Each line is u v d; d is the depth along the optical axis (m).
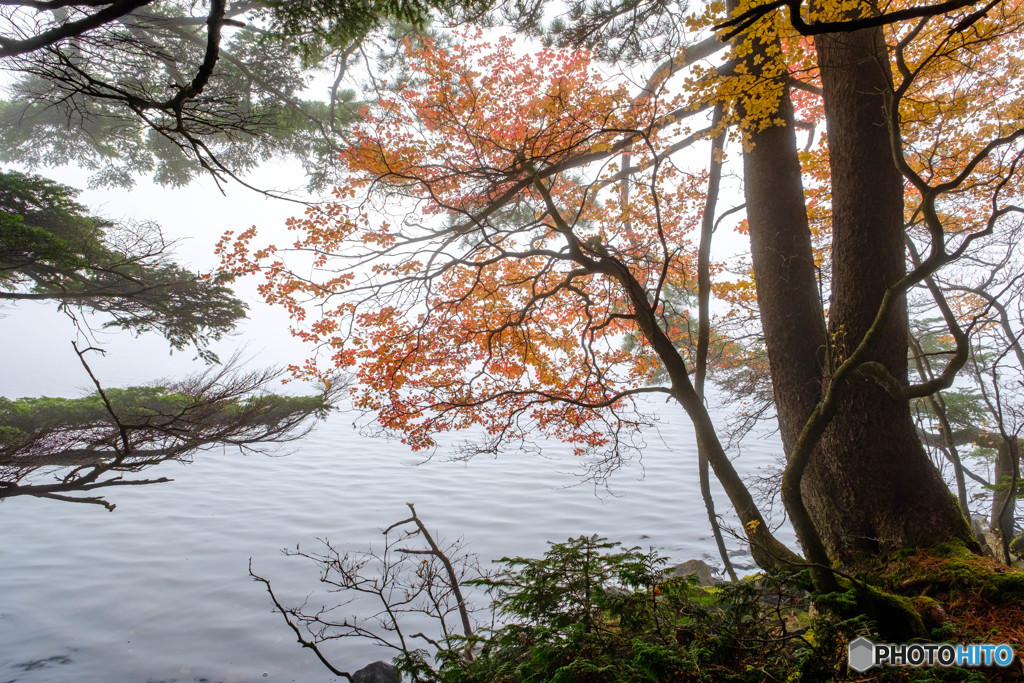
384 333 8.64
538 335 9.47
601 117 7.84
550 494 21.55
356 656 10.26
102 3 4.05
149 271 10.20
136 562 14.85
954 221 9.38
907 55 7.65
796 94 10.62
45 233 8.27
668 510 19.23
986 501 14.35
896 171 6.65
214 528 17.61
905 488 6.20
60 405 10.33
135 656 10.24
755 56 6.86
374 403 8.53
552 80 8.15
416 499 20.94
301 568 14.38
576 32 7.80
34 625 11.39
